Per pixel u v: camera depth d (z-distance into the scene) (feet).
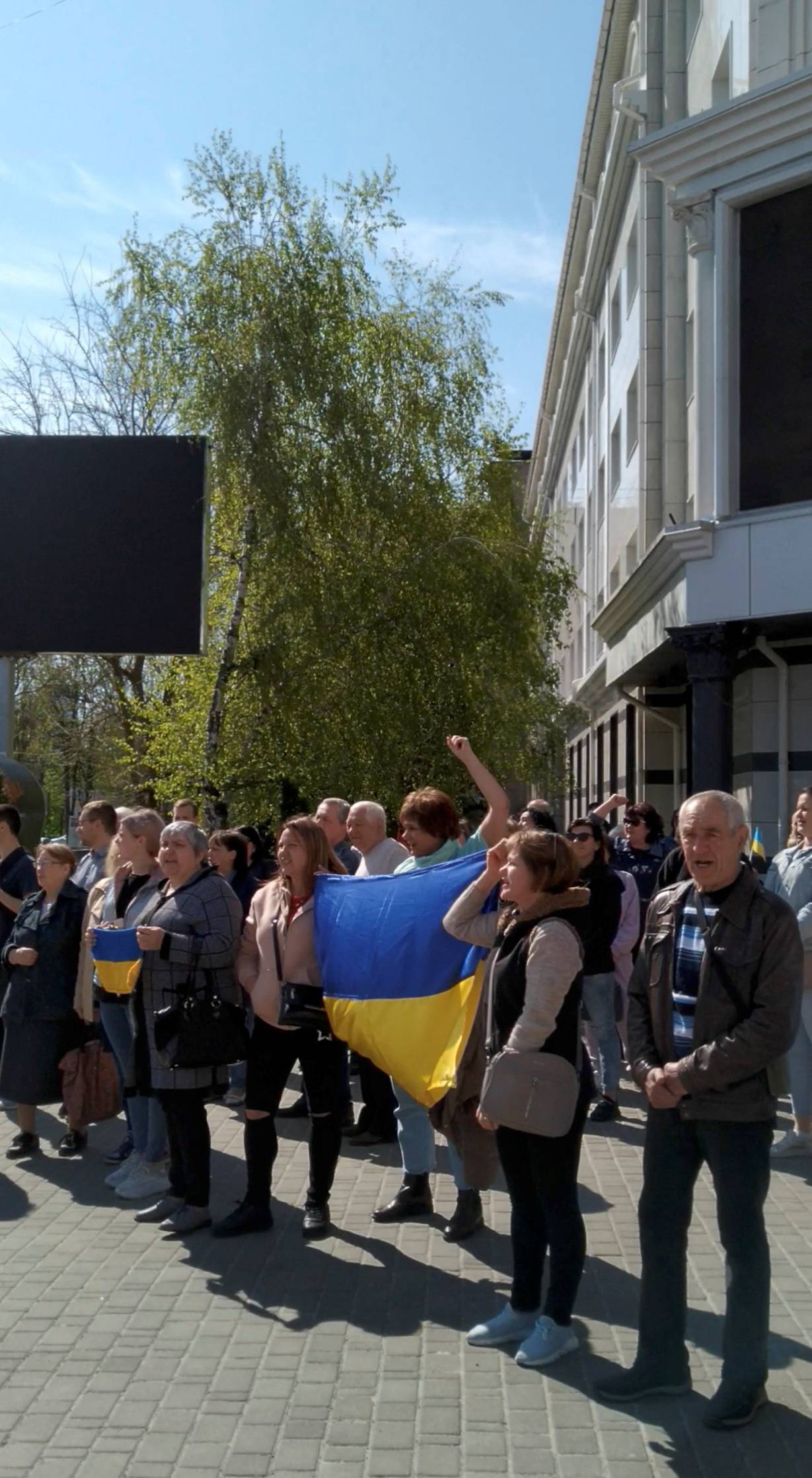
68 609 47.80
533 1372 14.93
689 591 48.52
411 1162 21.09
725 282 47.01
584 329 100.27
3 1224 20.71
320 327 54.19
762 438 46.57
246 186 54.54
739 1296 13.65
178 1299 17.25
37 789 47.03
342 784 54.95
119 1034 22.77
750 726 52.06
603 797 99.25
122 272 54.60
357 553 55.93
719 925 13.55
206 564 47.85
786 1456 12.85
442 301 62.69
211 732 55.36
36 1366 15.07
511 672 62.75
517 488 68.33
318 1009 19.57
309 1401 14.11
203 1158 20.26
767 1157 13.65
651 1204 14.34
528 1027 15.10
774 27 46.83
